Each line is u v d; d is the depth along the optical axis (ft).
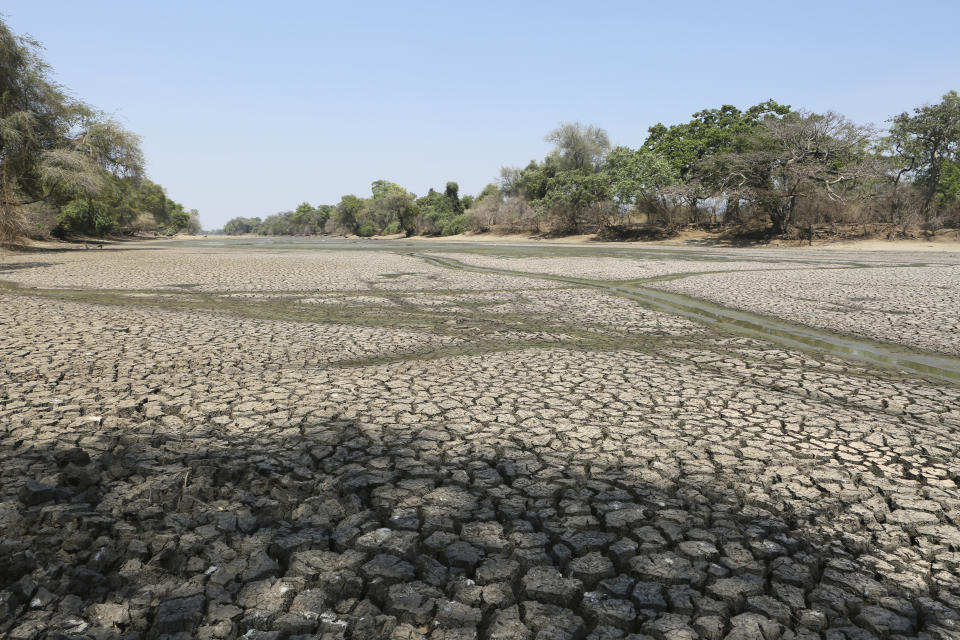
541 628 6.52
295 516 8.82
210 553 7.82
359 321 27.20
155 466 10.41
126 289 39.83
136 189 105.40
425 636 6.40
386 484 9.91
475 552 7.95
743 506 9.39
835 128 128.67
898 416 13.94
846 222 144.77
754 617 6.75
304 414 13.28
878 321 28.14
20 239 92.07
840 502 9.53
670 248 126.82
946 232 133.49
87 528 8.28
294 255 88.89
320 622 6.58
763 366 18.94
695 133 173.47
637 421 13.17
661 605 6.93
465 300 35.42
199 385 15.46
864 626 6.63
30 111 76.38
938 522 8.93
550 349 21.22
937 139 142.72
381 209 351.67
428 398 14.67
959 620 6.72
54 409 13.28
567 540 8.28
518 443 11.79
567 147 219.41
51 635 6.29
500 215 244.63
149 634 6.36
